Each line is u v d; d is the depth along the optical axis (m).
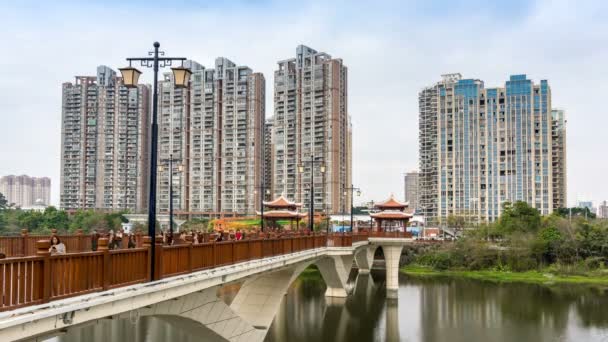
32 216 67.88
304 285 72.62
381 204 68.00
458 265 87.94
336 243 42.69
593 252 83.50
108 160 95.62
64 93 97.50
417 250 95.00
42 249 10.57
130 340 37.84
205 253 18.41
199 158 99.06
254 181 97.06
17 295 9.88
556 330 46.59
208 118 99.25
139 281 14.02
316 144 103.75
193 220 89.44
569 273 80.12
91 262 12.00
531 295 64.50
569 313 53.81
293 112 106.44
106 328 41.44
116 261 12.96
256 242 24.48
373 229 70.38
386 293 65.81
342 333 45.12
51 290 10.69
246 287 34.03
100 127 95.94
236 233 27.34
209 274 18.20
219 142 98.94
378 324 48.69
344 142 107.75
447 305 58.12
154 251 14.65
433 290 68.75
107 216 73.44
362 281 79.88
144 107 97.12
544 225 93.81
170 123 99.88
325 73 103.81
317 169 102.88
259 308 33.84
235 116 98.31
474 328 47.22
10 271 9.73
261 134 101.00
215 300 22.08
